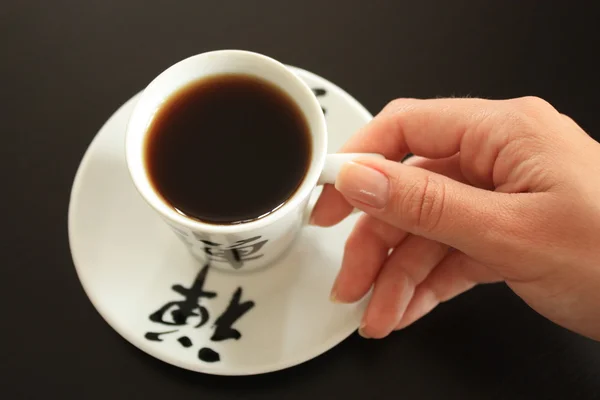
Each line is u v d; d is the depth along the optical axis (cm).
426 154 28
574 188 24
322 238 29
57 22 32
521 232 24
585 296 25
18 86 31
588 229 24
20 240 29
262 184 25
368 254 28
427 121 27
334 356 28
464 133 27
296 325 27
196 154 26
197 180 26
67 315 28
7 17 32
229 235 24
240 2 33
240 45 32
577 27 33
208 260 28
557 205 24
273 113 26
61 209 30
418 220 25
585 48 33
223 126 26
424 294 29
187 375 28
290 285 28
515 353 28
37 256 29
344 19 33
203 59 26
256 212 25
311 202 29
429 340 28
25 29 32
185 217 24
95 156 29
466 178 29
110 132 29
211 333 27
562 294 25
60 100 31
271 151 26
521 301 29
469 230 25
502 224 24
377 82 32
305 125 26
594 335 27
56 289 29
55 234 29
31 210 30
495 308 29
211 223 25
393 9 33
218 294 28
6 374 27
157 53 32
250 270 28
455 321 29
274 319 27
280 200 25
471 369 28
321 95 30
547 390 28
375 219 29
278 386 28
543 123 25
